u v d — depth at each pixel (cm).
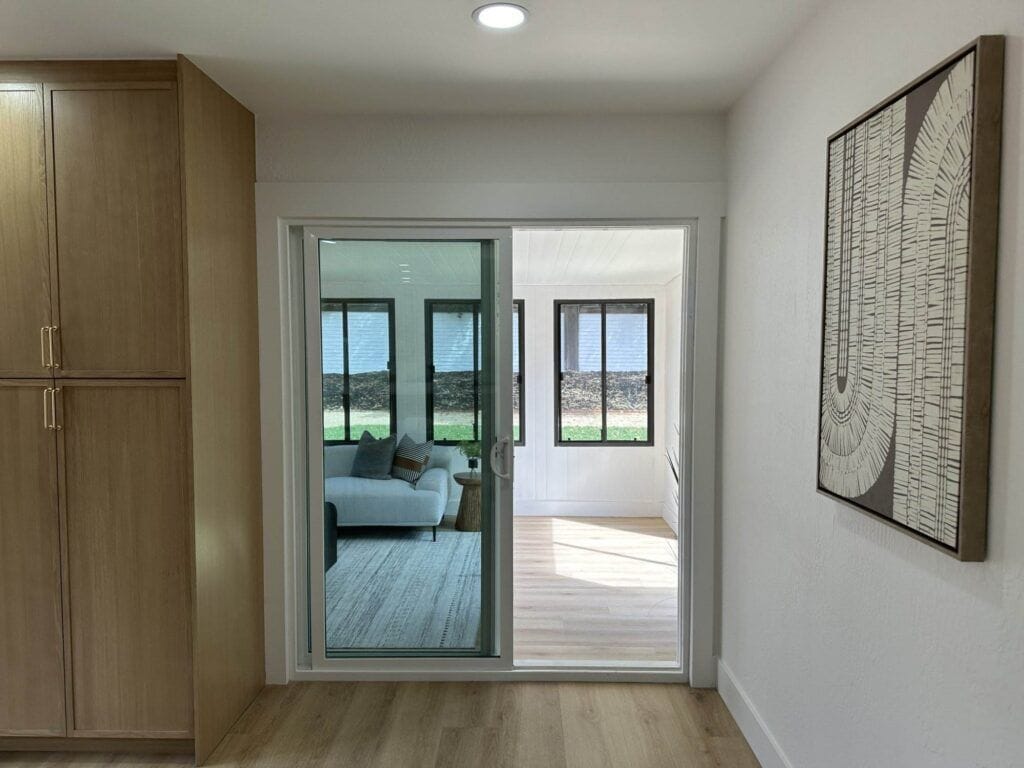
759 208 250
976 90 122
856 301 169
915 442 142
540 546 574
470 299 308
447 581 315
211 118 256
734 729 270
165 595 247
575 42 225
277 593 305
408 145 298
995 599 123
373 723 275
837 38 187
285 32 218
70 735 251
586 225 303
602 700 294
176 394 244
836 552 187
